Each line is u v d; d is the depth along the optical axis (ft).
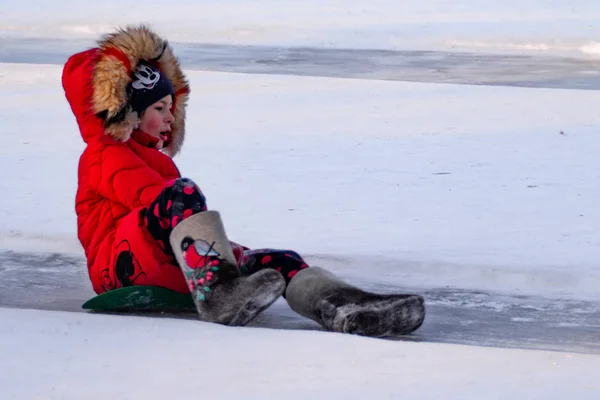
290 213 28.02
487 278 22.49
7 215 27.55
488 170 33.91
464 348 16.53
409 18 85.81
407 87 52.75
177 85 19.88
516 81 55.47
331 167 34.40
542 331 19.10
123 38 18.53
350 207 28.81
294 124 42.68
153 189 18.16
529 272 22.52
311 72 58.49
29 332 16.92
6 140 39.27
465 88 52.47
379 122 43.16
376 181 32.27
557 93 50.78
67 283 22.11
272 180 32.27
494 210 28.48
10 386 14.21
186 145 38.17
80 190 19.01
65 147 37.99
